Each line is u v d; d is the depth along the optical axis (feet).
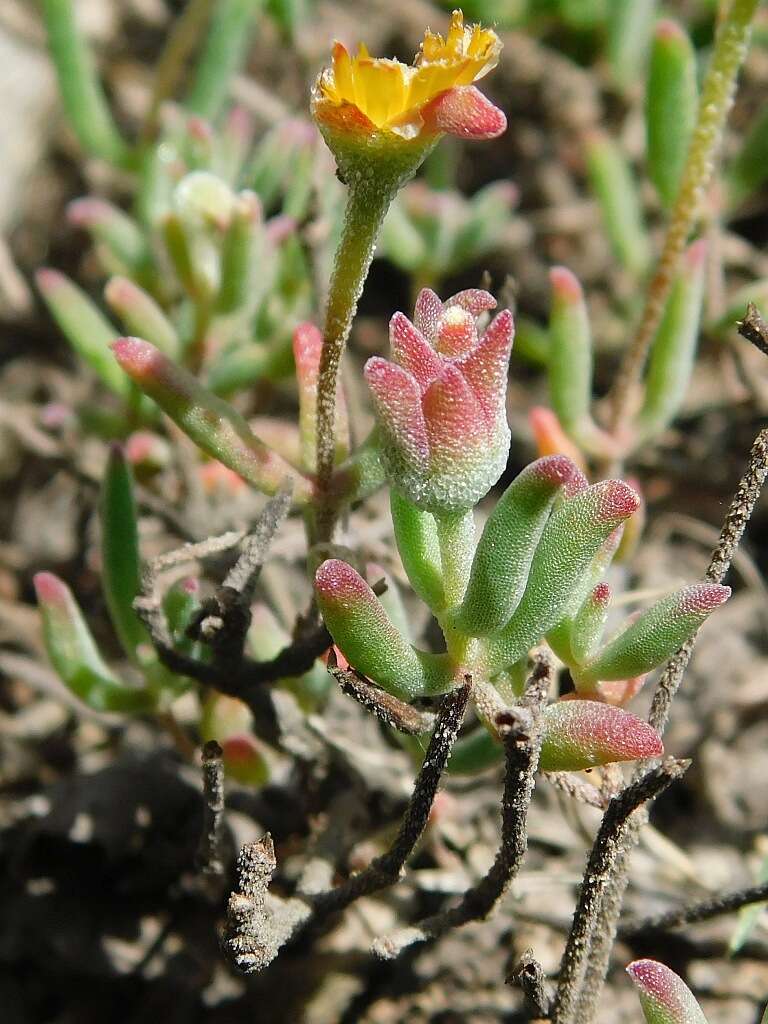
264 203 0.61
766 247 0.75
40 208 0.78
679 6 0.79
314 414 0.44
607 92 0.79
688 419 0.68
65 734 0.61
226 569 0.53
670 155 0.58
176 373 0.42
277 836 0.54
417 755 0.47
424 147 0.38
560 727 0.38
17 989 0.54
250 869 0.39
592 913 0.40
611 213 0.66
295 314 0.60
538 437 0.55
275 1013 0.53
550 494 0.37
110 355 0.58
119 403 0.71
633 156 0.77
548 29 0.80
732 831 0.57
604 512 0.38
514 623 0.39
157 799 0.55
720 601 0.39
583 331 0.56
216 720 0.50
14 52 0.78
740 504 0.41
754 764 0.58
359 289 0.40
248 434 0.42
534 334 0.70
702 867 0.56
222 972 0.54
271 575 0.56
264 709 0.48
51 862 0.55
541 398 0.71
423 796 0.39
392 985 0.53
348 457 0.45
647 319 0.56
